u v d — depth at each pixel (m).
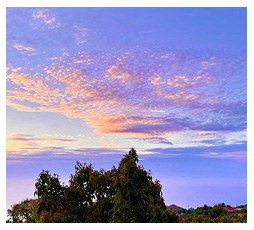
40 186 6.70
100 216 6.61
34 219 6.73
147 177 6.75
